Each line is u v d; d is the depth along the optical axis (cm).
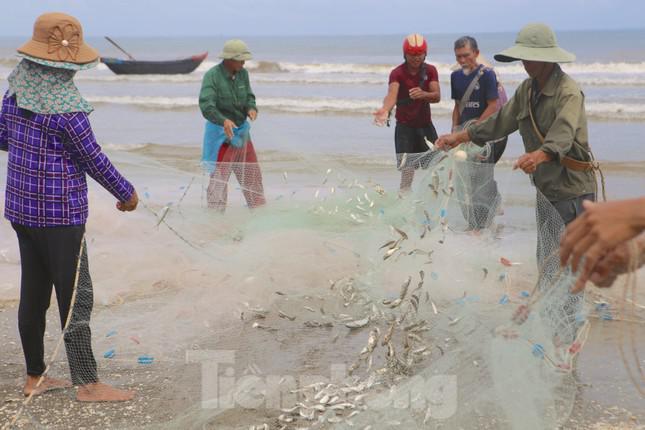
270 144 848
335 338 470
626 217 164
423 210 504
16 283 582
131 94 2480
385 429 356
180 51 9638
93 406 392
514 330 379
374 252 504
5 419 380
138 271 560
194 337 472
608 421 369
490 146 556
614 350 443
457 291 432
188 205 681
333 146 1161
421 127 808
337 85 2659
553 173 450
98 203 677
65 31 367
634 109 1622
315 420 371
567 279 374
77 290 391
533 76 449
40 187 374
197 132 1477
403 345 449
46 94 369
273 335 474
